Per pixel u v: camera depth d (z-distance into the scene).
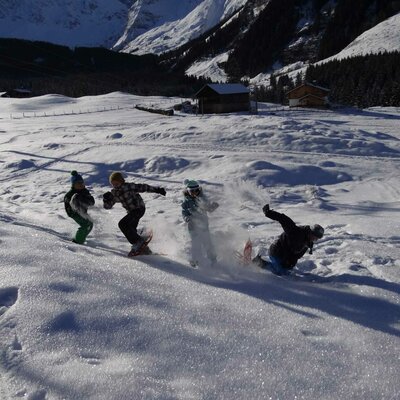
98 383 3.18
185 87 130.88
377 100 86.69
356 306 4.71
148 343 3.69
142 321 4.01
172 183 15.09
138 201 6.74
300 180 14.76
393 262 6.23
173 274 5.59
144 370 3.33
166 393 3.08
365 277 5.59
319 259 6.52
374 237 7.84
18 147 23.20
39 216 10.02
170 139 22.95
